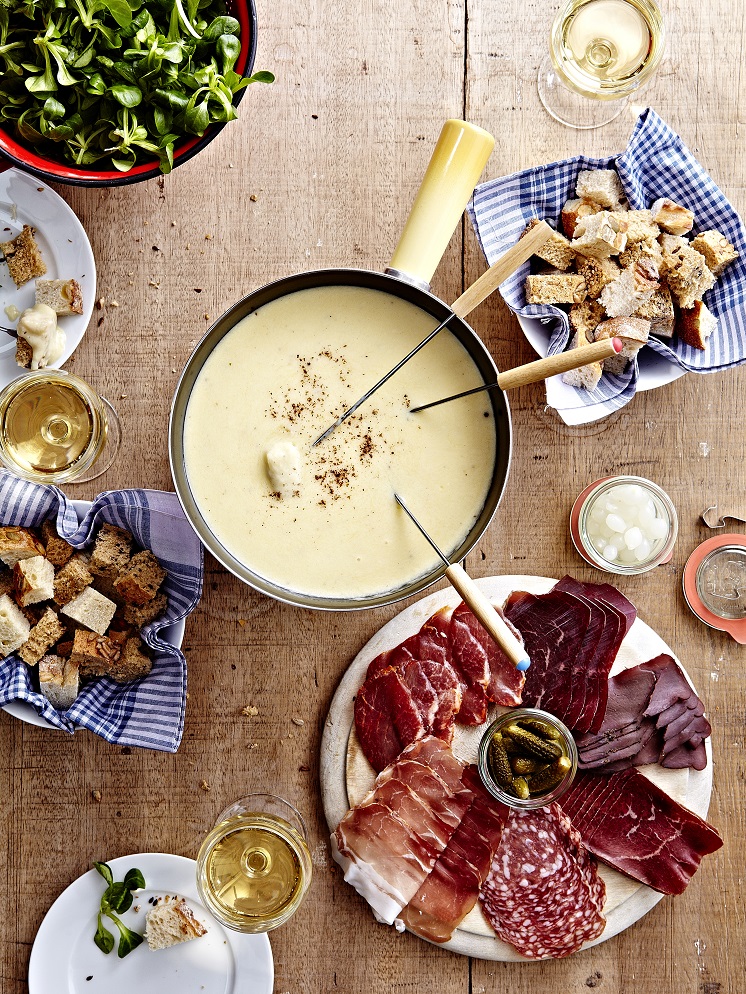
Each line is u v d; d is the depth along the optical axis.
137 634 0.80
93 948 0.83
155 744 0.78
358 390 0.74
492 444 0.74
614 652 0.82
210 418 0.73
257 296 0.72
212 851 0.80
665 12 0.84
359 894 0.84
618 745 0.83
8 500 0.78
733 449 0.85
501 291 0.80
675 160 0.80
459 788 0.81
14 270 0.80
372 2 0.83
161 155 0.74
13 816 0.83
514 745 0.80
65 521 0.78
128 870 0.82
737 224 0.80
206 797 0.84
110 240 0.83
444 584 0.85
